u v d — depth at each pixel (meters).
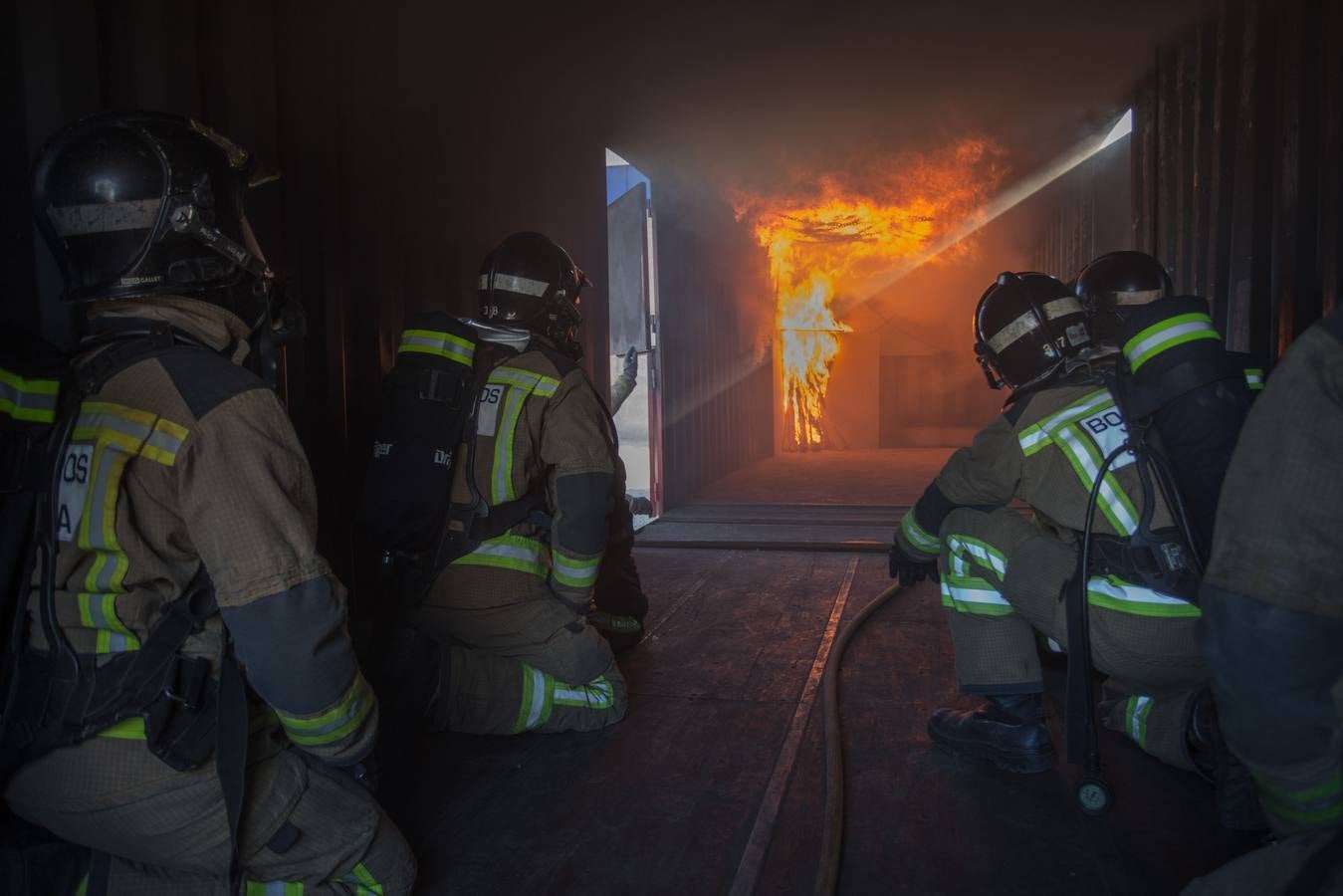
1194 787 2.36
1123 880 1.92
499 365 2.73
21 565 1.46
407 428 2.63
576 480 2.66
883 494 9.02
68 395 1.53
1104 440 2.13
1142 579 2.06
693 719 2.95
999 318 2.35
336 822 1.67
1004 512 2.42
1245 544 1.02
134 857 1.55
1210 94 5.31
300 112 3.21
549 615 2.75
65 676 1.44
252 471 1.48
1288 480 0.99
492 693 2.67
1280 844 1.09
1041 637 3.37
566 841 2.16
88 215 1.53
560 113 6.01
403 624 2.75
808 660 3.56
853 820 2.24
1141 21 5.55
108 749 1.44
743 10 5.20
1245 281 4.59
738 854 2.09
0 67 2.14
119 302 1.59
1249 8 4.52
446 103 4.35
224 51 2.84
